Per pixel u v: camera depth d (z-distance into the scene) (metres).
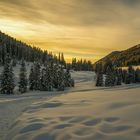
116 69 102.06
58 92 63.31
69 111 10.48
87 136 7.10
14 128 9.63
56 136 7.58
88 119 8.67
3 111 23.22
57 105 12.41
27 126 9.12
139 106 9.20
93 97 13.40
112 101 11.05
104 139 6.66
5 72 58.75
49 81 68.00
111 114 8.73
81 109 10.48
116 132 6.96
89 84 97.06
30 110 12.21
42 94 56.34
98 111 9.55
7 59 61.75
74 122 8.65
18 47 150.38
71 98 14.11
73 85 83.56
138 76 105.94
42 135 7.88
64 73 78.69
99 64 141.75
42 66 131.25
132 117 7.95
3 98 47.72
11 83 58.53
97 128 7.57
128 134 6.64
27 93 60.53
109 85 86.81
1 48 118.12
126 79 103.38
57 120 9.30
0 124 16.14
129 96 12.02
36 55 158.38
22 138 8.10
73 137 7.20
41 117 10.16
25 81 62.12
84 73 152.50
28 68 128.62
